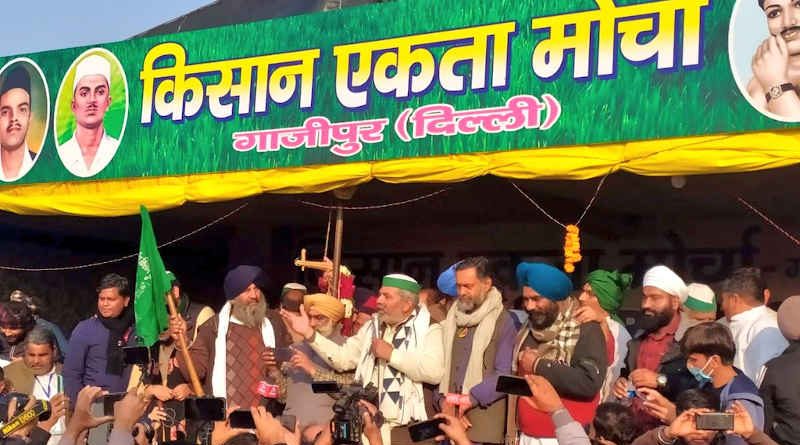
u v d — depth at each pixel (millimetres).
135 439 5797
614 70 7102
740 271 6359
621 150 7055
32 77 10102
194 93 9141
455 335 6645
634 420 5117
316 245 13406
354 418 5242
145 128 9383
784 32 6461
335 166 8328
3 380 6449
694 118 6746
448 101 7809
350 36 8359
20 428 5234
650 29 6977
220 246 15055
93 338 7930
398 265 13141
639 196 9844
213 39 9094
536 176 7367
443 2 7922
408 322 6812
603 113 7117
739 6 6641
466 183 9617
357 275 13430
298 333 7133
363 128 8195
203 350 7270
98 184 9633
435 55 7910
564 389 5871
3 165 10148
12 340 8430
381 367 6762
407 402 6645
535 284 6133
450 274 7492
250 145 8781
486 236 12492
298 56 8609
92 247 14328
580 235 11344
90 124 9703
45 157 9922
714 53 6711
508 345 6434
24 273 13344
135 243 14906
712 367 5121
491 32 7660
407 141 7973
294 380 7023
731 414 4285
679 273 11133
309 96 8516
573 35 7297
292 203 11102
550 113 7336
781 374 5488
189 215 12242
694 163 6730
